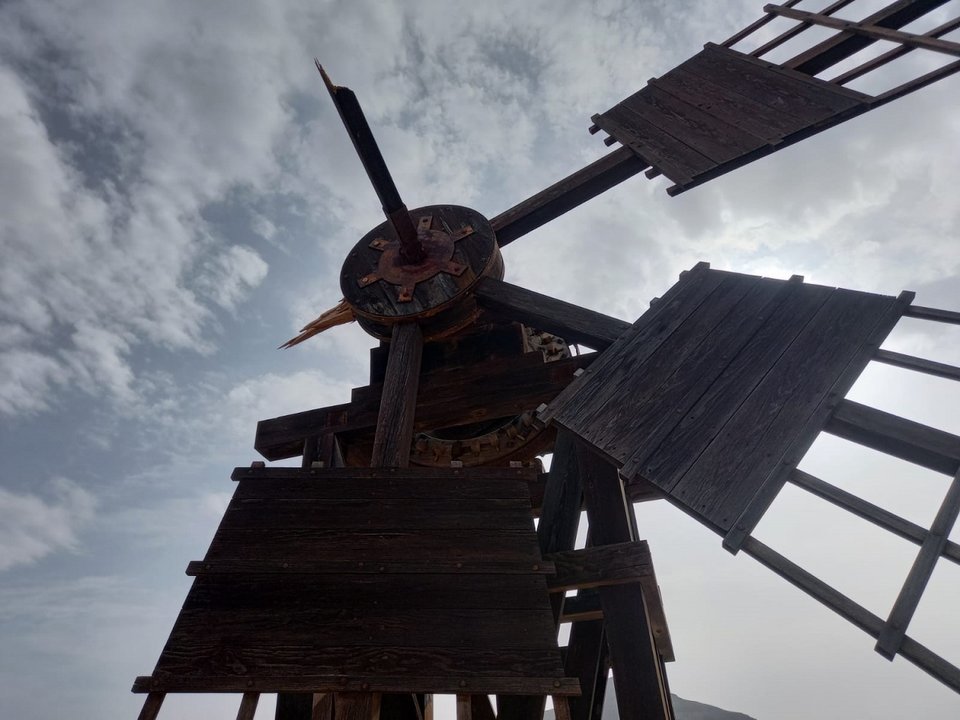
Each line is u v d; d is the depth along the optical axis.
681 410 4.66
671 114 7.82
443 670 3.48
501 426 6.45
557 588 4.50
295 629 3.69
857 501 3.40
